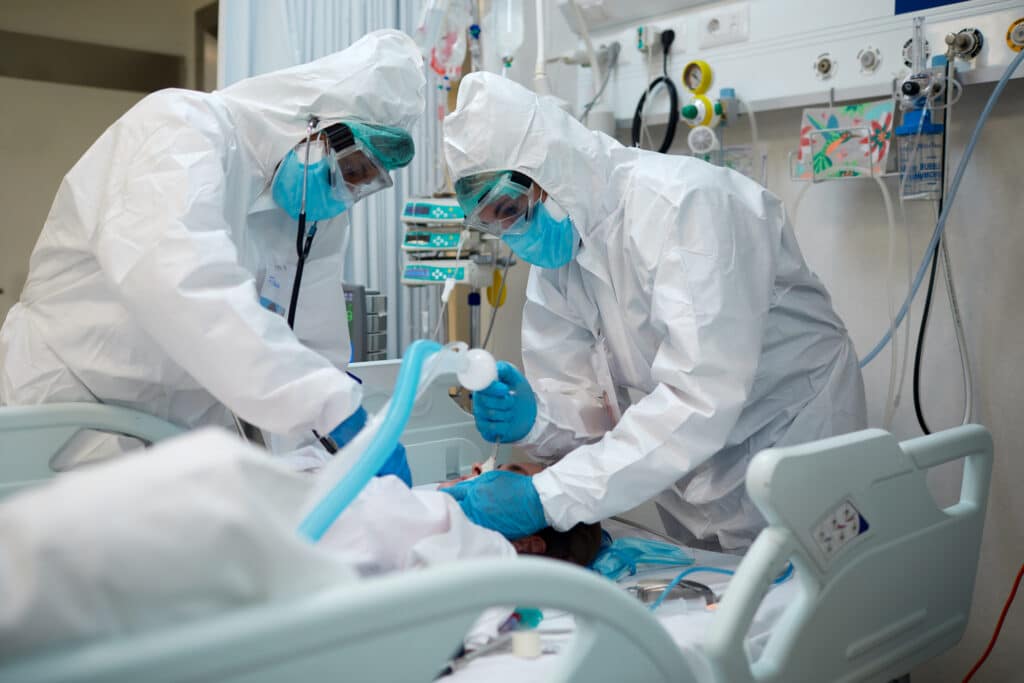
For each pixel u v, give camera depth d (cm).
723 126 230
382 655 73
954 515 145
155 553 61
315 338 197
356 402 141
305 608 66
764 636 125
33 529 59
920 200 205
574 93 256
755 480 111
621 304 175
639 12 242
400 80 172
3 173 401
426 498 131
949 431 146
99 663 55
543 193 167
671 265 154
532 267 200
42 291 167
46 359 162
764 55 220
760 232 167
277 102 165
